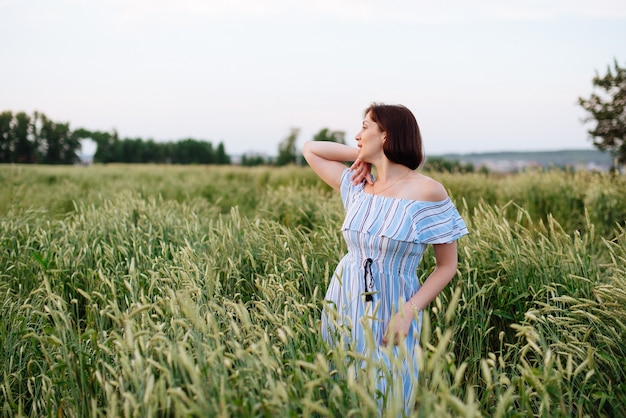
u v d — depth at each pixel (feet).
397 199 6.95
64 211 23.52
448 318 4.63
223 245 10.59
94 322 8.01
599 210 20.40
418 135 7.14
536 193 25.72
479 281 9.75
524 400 5.57
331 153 8.28
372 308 6.82
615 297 7.46
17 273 10.99
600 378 6.68
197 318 5.60
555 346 7.36
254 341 6.56
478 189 30.22
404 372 6.34
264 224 11.90
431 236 6.77
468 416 4.07
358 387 4.51
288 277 9.59
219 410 5.00
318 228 16.60
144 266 10.65
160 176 50.65
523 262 9.55
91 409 6.20
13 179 30.73
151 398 5.07
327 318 6.93
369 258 6.95
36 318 8.75
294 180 41.24
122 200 19.33
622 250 9.00
